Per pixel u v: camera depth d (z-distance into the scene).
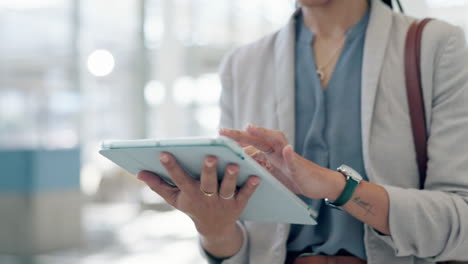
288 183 1.00
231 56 1.26
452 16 3.21
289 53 1.13
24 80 5.89
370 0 1.12
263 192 0.84
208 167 0.75
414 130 1.00
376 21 1.07
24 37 5.96
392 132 1.01
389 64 1.04
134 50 7.43
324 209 1.05
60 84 6.22
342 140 1.05
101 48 7.08
